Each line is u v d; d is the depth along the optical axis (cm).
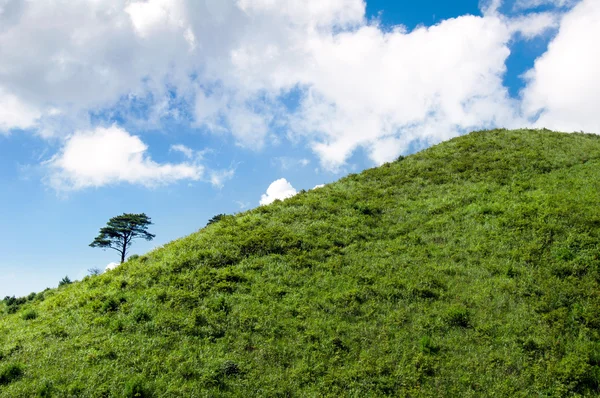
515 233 2150
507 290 1731
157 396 1211
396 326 1580
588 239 1980
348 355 1440
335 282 1900
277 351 1454
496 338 1486
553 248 1972
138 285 1914
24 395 1199
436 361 1397
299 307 1714
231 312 1669
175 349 1440
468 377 1329
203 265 2062
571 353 1389
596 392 1263
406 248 2195
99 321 1625
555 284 1730
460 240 2206
